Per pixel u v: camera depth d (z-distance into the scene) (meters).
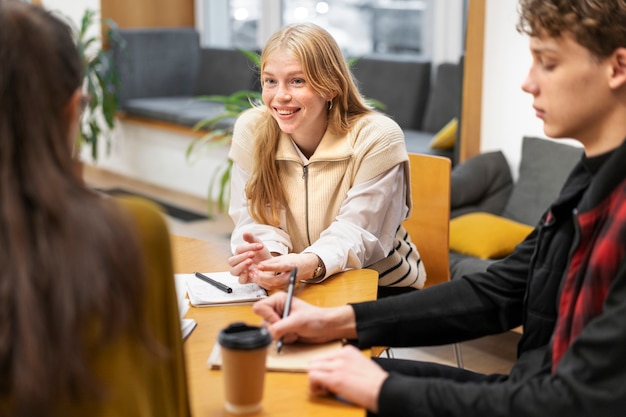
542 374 1.43
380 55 5.95
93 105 5.97
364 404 1.35
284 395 1.40
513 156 4.09
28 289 0.94
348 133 2.26
